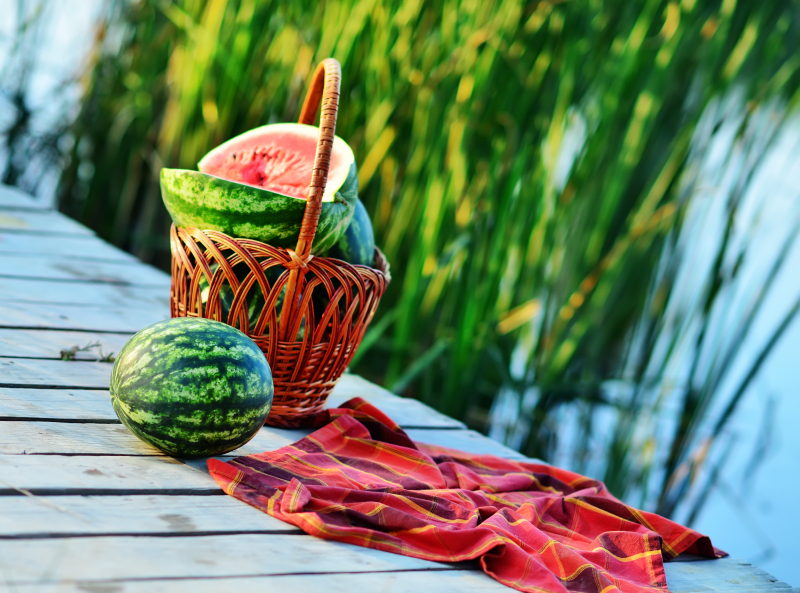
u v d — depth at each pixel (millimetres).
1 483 1214
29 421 1479
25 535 1101
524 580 1239
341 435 1654
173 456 1458
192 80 3330
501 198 2906
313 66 3127
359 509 1338
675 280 2994
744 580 1438
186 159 3447
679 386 3111
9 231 2865
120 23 3918
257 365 1439
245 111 3379
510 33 2830
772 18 2928
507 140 2914
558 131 2830
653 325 2990
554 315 2908
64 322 2076
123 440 1492
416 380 3176
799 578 2785
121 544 1136
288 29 3242
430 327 3129
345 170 1674
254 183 1743
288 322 1599
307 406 1717
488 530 1302
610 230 3199
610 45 2924
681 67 3002
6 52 4199
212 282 1578
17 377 1668
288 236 1599
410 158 2988
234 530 1241
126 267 2758
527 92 2912
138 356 1399
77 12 4230
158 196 3641
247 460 1458
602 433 3203
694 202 2975
